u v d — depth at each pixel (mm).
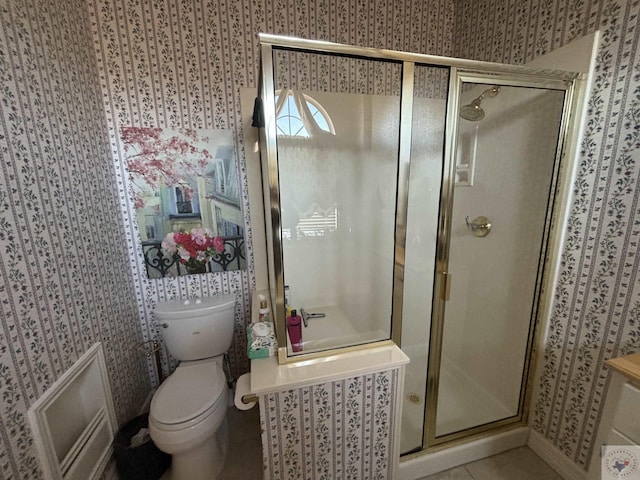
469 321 1724
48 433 930
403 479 1328
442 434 1440
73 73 1233
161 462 1388
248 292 1891
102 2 1411
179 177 1648
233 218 1768
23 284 873
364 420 1126
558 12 1246
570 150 1241
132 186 1598
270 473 1053
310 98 1452
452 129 1211
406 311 1432
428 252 1384
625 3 1021
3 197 823
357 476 1186
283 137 1466
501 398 1639
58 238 1049
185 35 1530
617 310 1113
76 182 1194
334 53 1019
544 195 1352
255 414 1812
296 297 1651
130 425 1424
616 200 1099
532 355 1466
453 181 1285
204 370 1560
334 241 1635
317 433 1071
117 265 1512
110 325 1390
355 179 1575
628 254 1067
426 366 1418
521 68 1146
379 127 1452
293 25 1636
